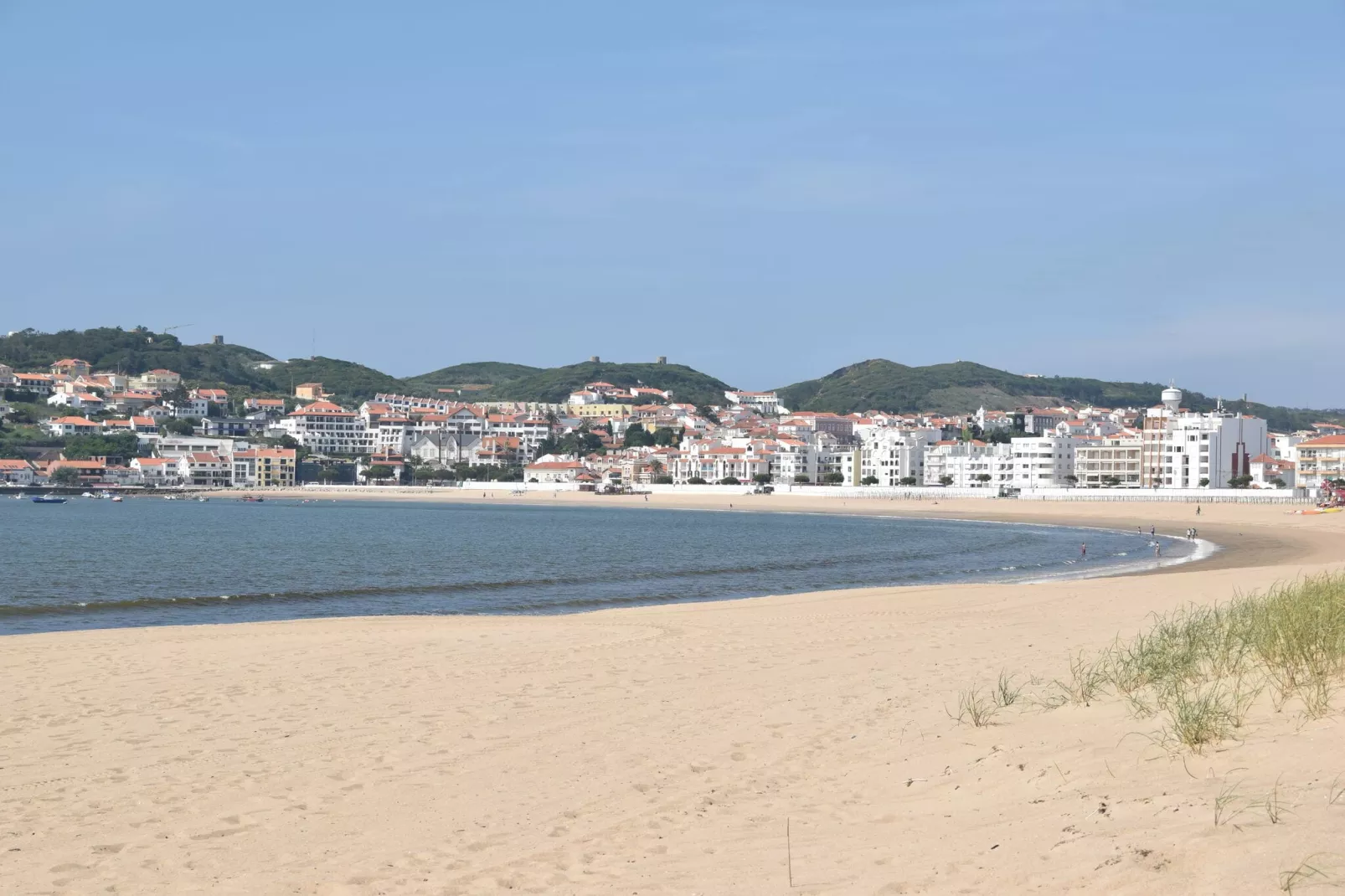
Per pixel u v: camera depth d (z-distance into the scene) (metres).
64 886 9.75
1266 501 164.50
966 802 10.62
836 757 13.30
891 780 11.88
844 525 142.88
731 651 24.31
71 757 14.65
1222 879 7.32
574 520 156.88
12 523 130.00
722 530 126.69
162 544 92.25
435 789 12.66
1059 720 13.38
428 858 10.20
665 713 16.69
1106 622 27.94
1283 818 8.13
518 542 99.12
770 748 14.02
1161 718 12.14
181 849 10.70
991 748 12.49
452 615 39.53
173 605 46.38
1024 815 9.79
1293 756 9.72
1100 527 132.75
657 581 58.72
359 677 20.94
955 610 34.03
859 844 9.76
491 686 19.72
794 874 9.09
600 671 21.42
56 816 11.92
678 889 8.98
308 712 17.48
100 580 59.44
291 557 78.38
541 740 15.05
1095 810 9.44
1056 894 7.80
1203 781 9.61
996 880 8.27
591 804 11.79
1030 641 24.25
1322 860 7.18
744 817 10.99
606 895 8.98
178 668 22.48
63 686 20.34
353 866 10.05
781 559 77.31
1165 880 7.56
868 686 18.44
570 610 44.97
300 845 10.74
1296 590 19.77
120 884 9.77
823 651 23.72
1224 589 38.62
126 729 16.38
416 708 17.67
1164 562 70.50
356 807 11.99
